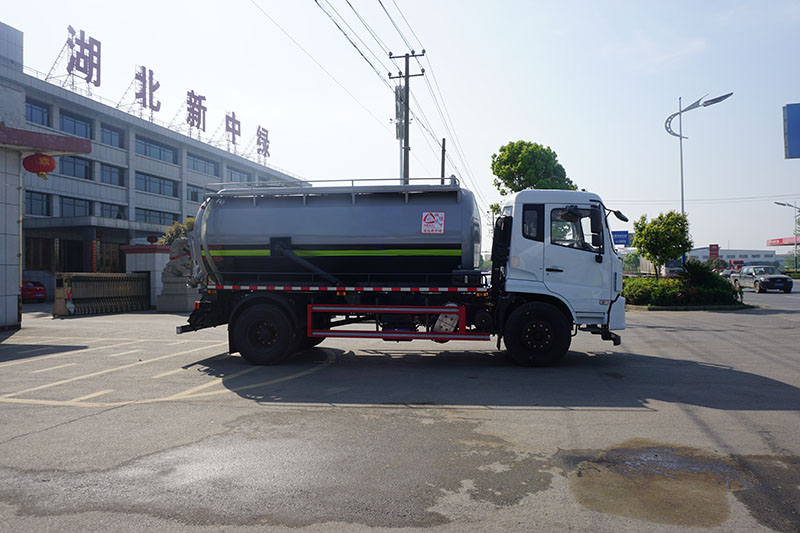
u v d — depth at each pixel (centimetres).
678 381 759
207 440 502
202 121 5384
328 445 487
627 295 2234
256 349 919
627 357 975
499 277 929
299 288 935
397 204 937
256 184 1002
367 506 362
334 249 943
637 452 463
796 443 483
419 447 480
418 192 936
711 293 2092
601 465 434
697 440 493
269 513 352
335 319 996
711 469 424
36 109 3722
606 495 378
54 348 1110
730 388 711
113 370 867
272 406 630
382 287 927
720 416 572
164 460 450
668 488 389
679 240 2262
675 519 342
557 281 892
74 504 368
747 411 592
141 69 4644
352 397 675
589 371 843
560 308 909
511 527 332
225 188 1002
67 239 4003
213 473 420
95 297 2108
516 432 521
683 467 428
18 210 1451
